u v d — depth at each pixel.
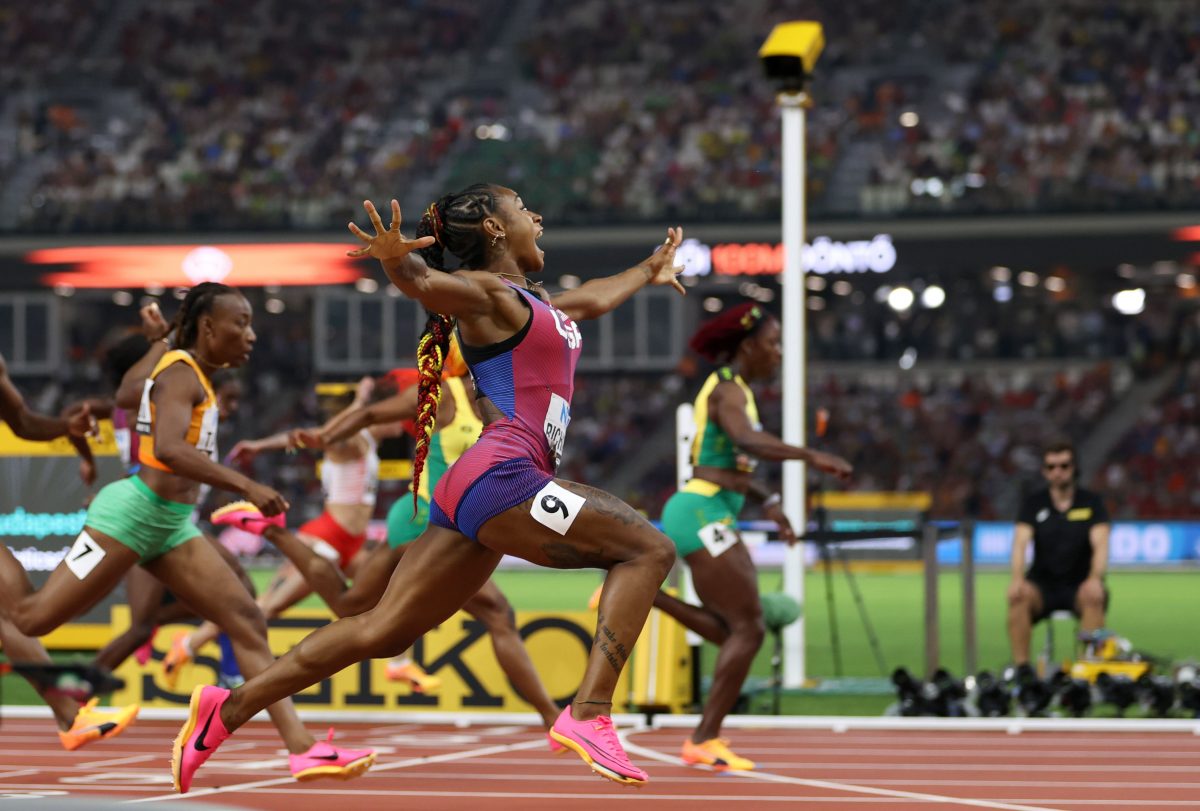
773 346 17.58
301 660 11.55
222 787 15.67
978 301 92.25
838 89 95.81
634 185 87.06
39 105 100.31
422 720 21.61
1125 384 89.81
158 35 106.12
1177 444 84.75
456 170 89.00
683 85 97.38
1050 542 24.45
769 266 77.44
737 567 16.91
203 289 14.54
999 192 77.00
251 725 20.92
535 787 15.63
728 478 17.14
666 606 17.17
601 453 91.69
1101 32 93.44
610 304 12.93
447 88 101.31
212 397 14.48
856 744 19.25
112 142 97.81
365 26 105.12
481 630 21.81
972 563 24.48
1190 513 76.12
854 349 92.69
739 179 86.00
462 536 11.12
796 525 26.03
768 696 25.19
